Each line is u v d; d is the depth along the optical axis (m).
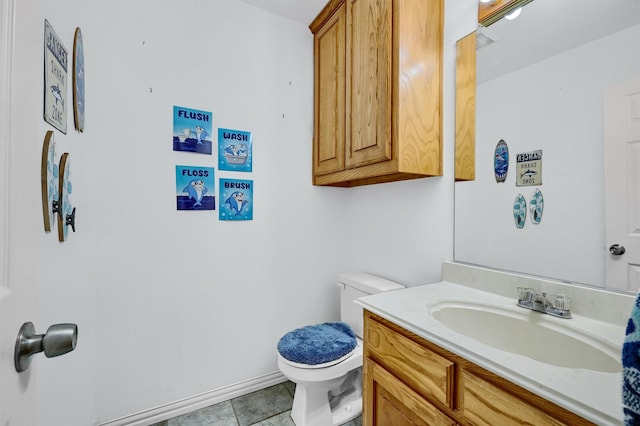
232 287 1.58
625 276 0.80
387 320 0.94
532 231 1.02
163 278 1.40
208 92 1.50
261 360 1.66
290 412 1.46
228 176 1.56
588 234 0.87
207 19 1.50
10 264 0.36
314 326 1.52
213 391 1.52
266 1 1.60
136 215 1.34
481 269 1.14
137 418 1.34
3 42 0.35
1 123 0.35
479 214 1.19
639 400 0.38
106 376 1.27
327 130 1.67
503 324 0.92
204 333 1.50
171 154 1.41
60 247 0.94
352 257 1.96
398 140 1.17
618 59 0.81
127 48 1.31
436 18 1.28
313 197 1.84
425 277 1.42
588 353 0.72
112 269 1.29
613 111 0.82
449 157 1.30
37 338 0.39
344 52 1.50
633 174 0.79
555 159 0.95
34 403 0.41
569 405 0.50
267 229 1.69
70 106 1.03
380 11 1.24
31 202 0.42
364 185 1.84
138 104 1.34
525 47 1.04
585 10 0.89
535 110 1.01
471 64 1.21
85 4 1.21
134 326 1.33
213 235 1.52
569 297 0.88
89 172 1.21
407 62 1.19
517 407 0.58
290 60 1.75
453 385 0.71
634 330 0.40
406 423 0.84
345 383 1.56
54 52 0.88
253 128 1.64
